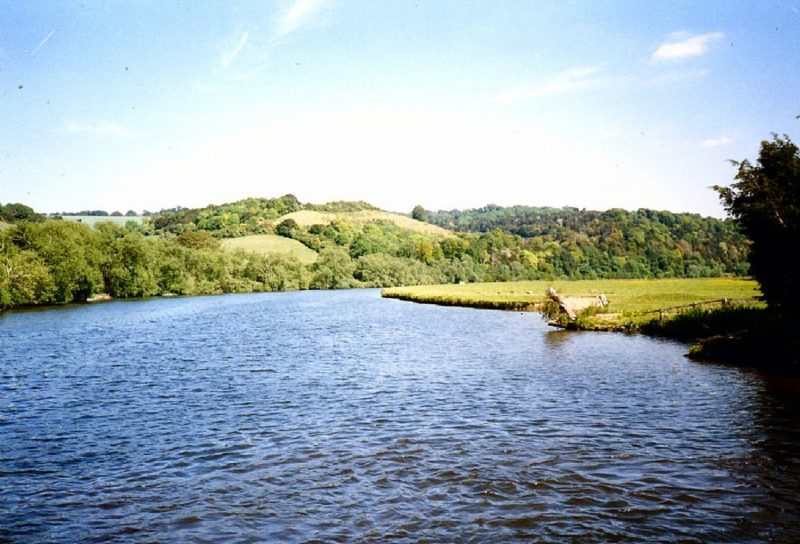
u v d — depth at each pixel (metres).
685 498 12.20
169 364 30.84
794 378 24.06
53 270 85.81
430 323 53.97
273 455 15.48
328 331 47.53
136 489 13.29
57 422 19.20
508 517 11.47
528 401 21.22
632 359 30.45
